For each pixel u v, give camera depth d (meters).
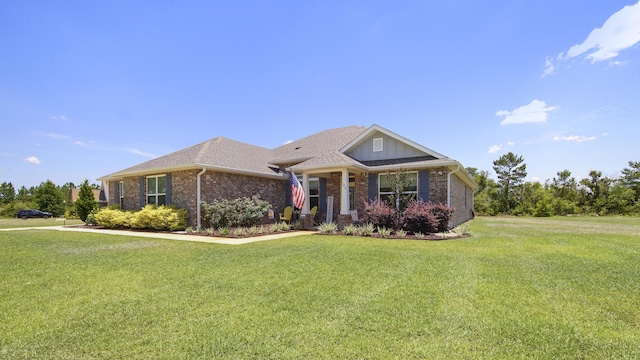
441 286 5.27
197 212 14.71
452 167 14.64
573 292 4.95
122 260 7.64
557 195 38.09
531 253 8.31
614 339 3.39
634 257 7.72
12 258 7.98
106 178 20.34
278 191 19.33
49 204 44.94
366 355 3.06
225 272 6.34
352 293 4.91
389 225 13.23
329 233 13.59
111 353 3.15
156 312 4.19
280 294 4.89
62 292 5.09
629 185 35.69
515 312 4.13
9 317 4.06
